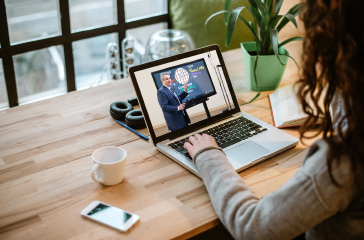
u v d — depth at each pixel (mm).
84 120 1285
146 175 1001
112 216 837
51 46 2395
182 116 1168
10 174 1003
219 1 2357
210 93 1235
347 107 587
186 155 1054
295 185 652
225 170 872
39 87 2568
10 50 2242
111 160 1004
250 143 1108
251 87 1518
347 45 571
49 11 2322
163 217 844
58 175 1002
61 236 793
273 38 1290
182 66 1201
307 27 649
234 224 750
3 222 834
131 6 2639
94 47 2652
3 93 2387
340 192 608
